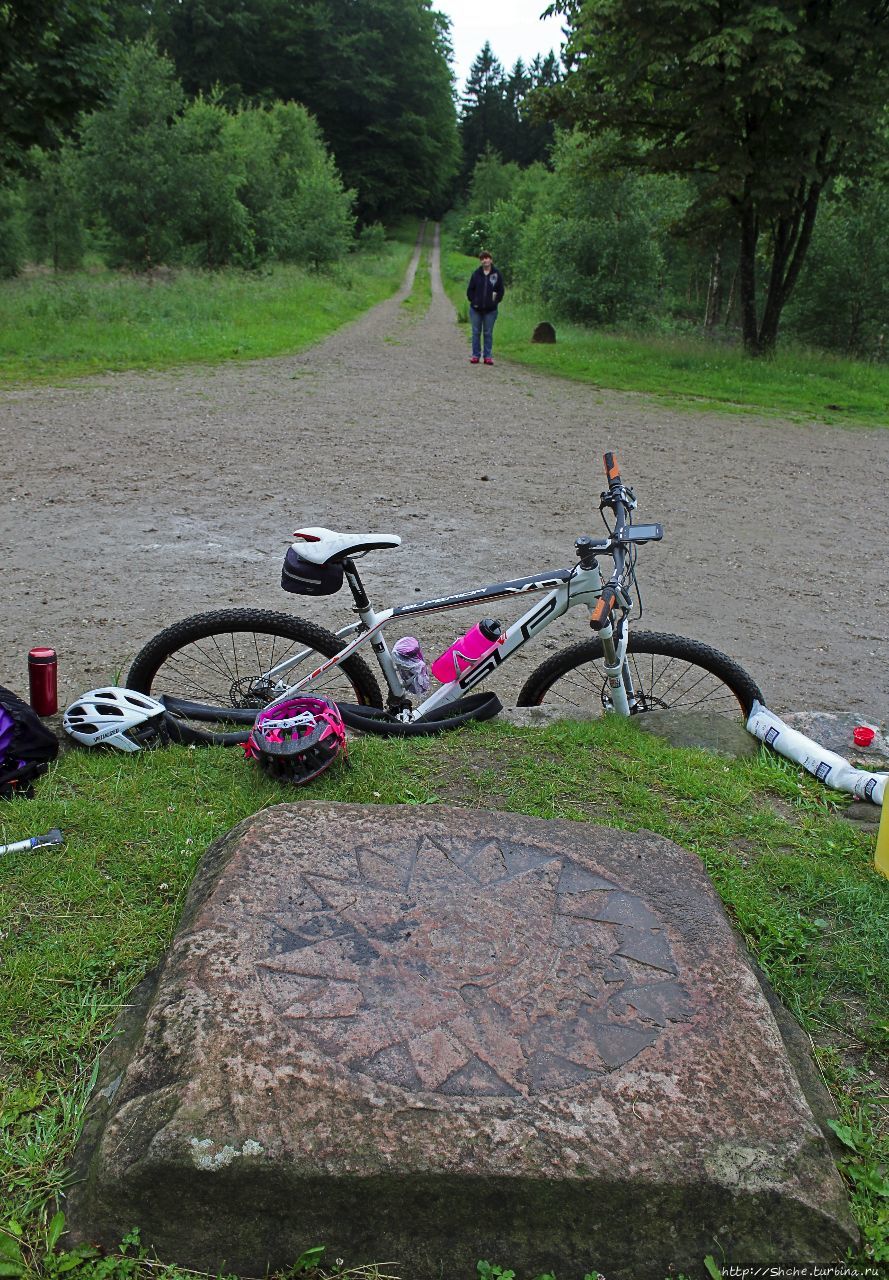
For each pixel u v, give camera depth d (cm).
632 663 480
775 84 1822
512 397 1617
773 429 1474
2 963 265
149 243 3328
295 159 5509
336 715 367
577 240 3170
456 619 663
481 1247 199
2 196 3178
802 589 764
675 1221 201
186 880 302
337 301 3375
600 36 2095
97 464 1012
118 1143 203
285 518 860
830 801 380
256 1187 198
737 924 299
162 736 382
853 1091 246
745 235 2216
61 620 607
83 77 1909
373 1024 231
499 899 277
